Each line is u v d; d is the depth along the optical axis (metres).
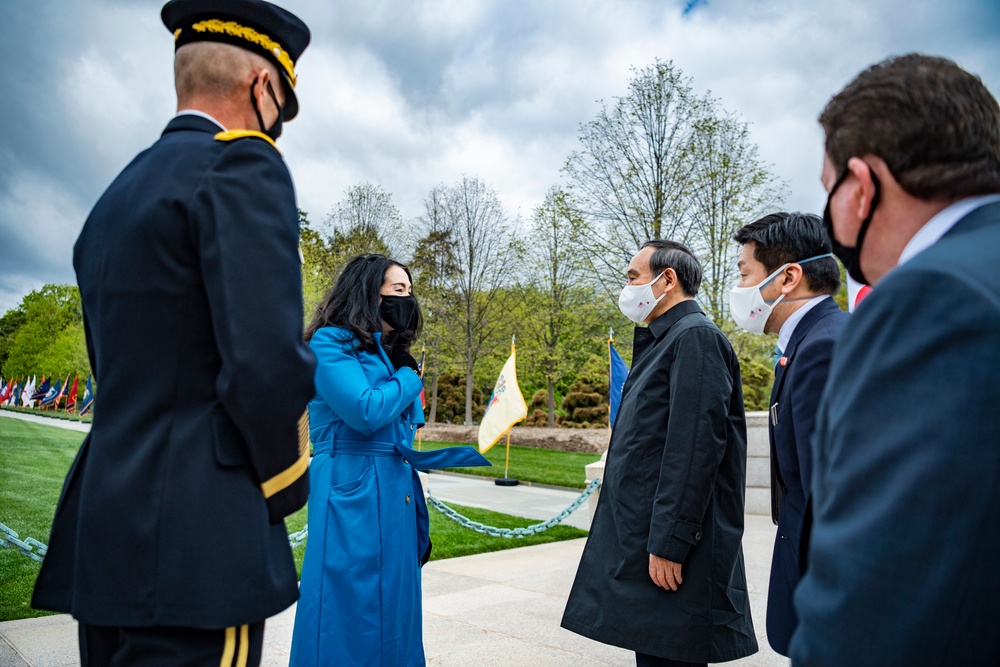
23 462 11.84
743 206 20.19
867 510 0.77
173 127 1.54
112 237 1.40
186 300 1.35
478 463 2.42
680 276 2.70
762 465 9.00
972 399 0.73
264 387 1.29
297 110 1.77
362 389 2.29
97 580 1.29
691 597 2.29
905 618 0.73
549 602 4.52
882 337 0.81
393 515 2.38
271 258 1.36
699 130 20.12
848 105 1.02
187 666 1.28
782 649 2.03
